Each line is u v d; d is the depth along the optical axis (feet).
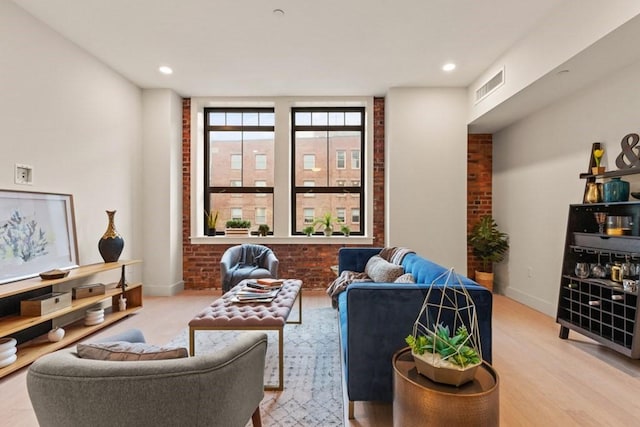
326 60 11.51
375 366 5.32
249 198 15.96
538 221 11.96
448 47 10.57
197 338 9.07
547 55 8.80
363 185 15.94
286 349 8.43
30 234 8.70
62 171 9.86
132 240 13.33
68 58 10.07
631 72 8.30
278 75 12.78
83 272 9.31
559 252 10.87
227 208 15.97
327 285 15.15
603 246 8.18
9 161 8.22
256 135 15.97
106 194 11.80
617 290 7.66
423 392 3.99
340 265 11.37
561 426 5.33
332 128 15.94
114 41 10.21
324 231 15.87
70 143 10.16
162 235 14.05
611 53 7.72
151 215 14.03
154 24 9.29
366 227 15.37
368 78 13.05
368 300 5.31
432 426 3.91
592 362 7.66
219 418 3.53
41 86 9.13
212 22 9.20
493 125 13.99
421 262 7.80
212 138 15.99
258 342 4.43
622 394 6.28
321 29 9.56
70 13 8.75
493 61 11.55
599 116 9.27
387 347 5.32
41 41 9.11
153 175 14.05
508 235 13.97
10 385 6.59
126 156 12.92
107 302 11.66
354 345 5.34
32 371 3.19
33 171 8.87
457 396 3.82
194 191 15.14
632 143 8.07
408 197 13.97
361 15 8.86
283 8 8.55
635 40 7.11
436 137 13.93
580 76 9.04
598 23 7.12
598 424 5.38
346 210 15.99
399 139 13.96
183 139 15.12
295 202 15.98
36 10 8.60
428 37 9.96
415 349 4.41
